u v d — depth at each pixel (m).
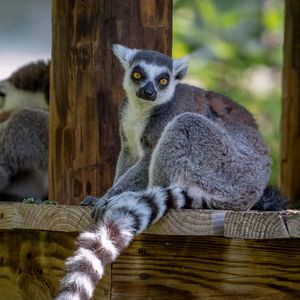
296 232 6.77
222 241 7.49
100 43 9.72
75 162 9.80
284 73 12.47
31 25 29.02
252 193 8.91
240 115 9.44
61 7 9.86
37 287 8.56
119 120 9.75
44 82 14.74
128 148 9.68
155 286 7.48
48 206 7.92
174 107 9.44
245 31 20.78
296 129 12.26
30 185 13.45
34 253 8.64
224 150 8.70
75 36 9.78
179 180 8.52
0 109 15.12
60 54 9.88
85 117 9.77
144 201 7.45
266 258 7.43
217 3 23.14
